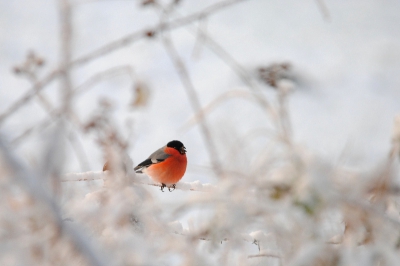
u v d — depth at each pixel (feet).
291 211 15.23
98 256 9.59
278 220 15.88
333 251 15.94
